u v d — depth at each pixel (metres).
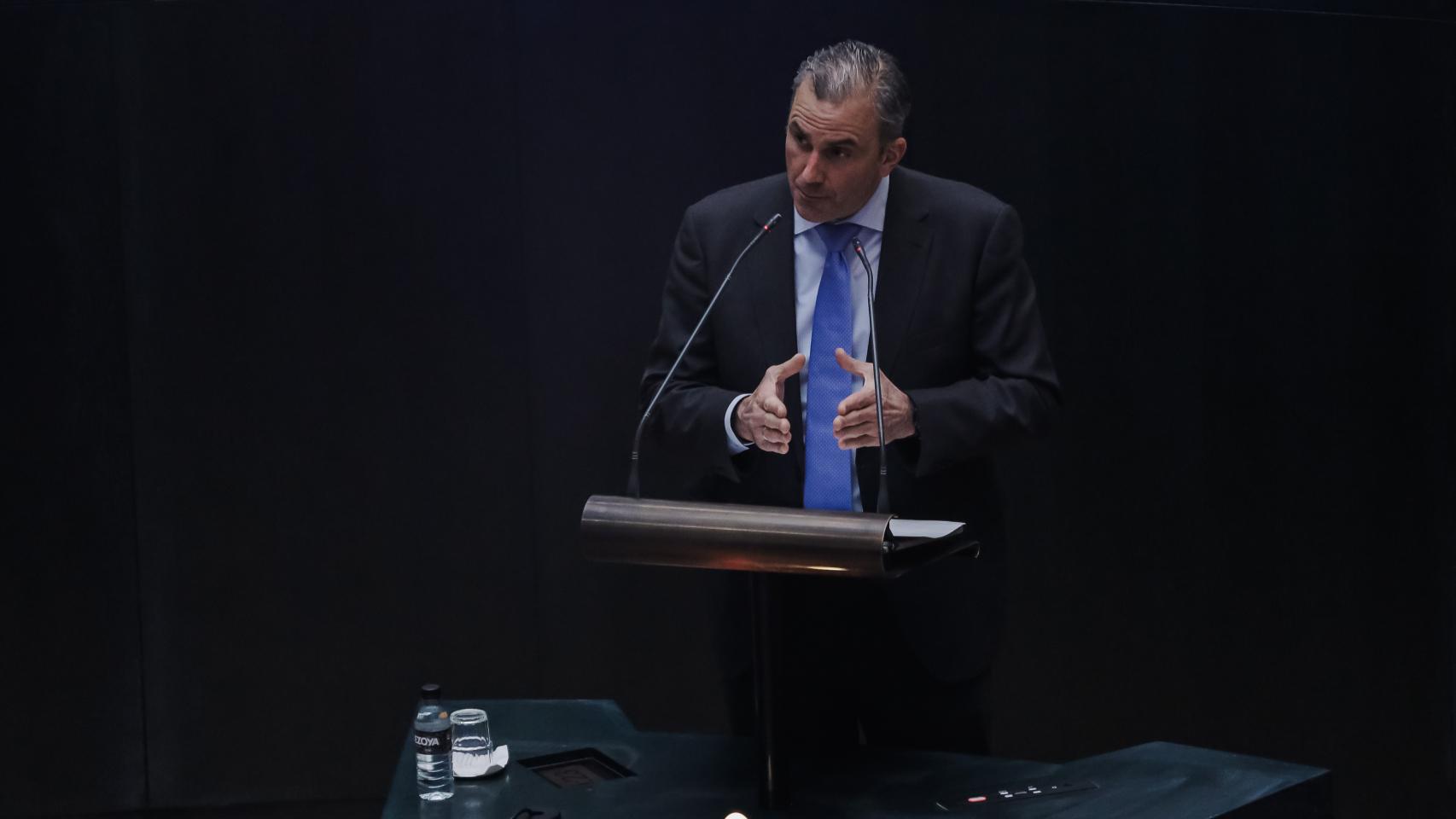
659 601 10.71
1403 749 11.02
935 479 6.96
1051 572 10.72
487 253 10.47
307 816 10.63
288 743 10.61
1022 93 10.45
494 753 6.33
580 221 10.48
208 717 10.55
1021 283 7.02
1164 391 10.68
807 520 5.14
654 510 5.46
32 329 10.24
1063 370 10.60
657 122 10.44
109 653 10.45
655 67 10.41
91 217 10.23
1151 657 10.84
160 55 10.20
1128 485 10.73
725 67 10.42
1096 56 10.46
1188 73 10.51
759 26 10.41
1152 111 10.51
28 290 10.23
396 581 10.58
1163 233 10.59
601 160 10.45
